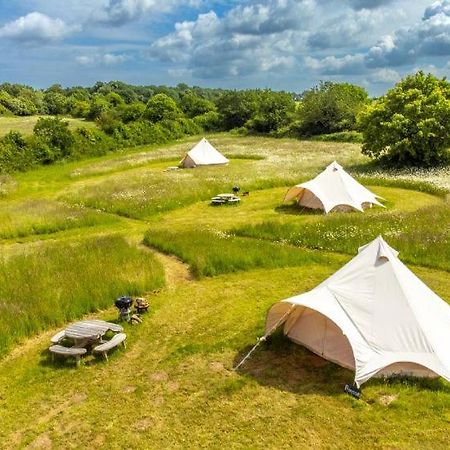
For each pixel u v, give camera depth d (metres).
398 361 10.33
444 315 11.27
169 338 13.05
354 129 65.88
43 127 50.47
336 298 11.30
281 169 38.22
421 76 36.97
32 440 9.22
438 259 17.75
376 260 11.57
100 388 10.83
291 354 11.91
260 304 15.07
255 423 9.45
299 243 20.67
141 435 9.24
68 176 40.69
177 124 74.31
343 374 10.98
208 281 17.09
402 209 25.72
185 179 34.31
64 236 23.80
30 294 14.77
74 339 12.25
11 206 28.86
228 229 23.09
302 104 72.31
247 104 83.38
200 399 10.28
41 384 11.04
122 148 60.06
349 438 8.98
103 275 16.20
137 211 27.11
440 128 34.72
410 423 9.30
